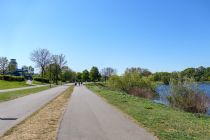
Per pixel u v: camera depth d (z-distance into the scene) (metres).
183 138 9.73
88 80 150.62
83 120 14.34
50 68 110.38
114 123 13.30
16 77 82.81
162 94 28.23
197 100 22.44
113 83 50.19
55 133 11.07
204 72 39.44
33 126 12.77
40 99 29.61
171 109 20.53
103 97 32.00
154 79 44.34
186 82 23.12
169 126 12.10
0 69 129.38
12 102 25.75
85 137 10.29
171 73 25.34
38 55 112.44
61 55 112.94
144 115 15.53
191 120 14.17
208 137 9.96
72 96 34.31
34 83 89.12
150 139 9.81
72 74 138.50
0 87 55.28
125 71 48.50
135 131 11.27
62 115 16.31
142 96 40.66
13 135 10.73
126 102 24.08
